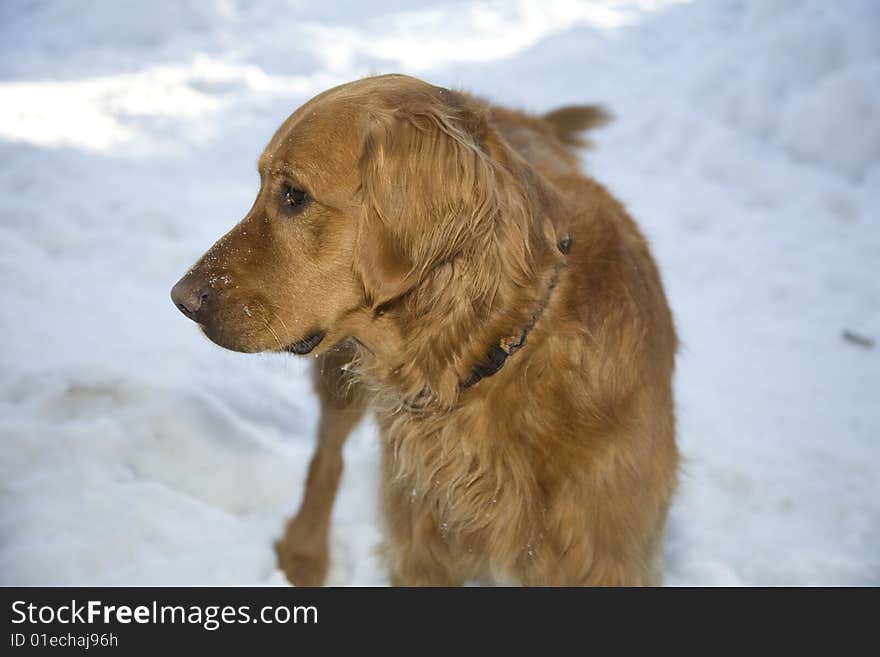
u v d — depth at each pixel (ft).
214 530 20.12
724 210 34.71
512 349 14.70
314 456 19.65
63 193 34.60
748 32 43.75
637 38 48.34
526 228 14.48
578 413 14.89
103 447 21.44
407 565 17.19
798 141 37.29
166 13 51.62
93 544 19.08
